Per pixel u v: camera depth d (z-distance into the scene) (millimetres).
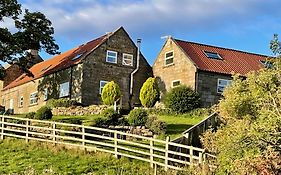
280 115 13945
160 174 21281
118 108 36875
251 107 16797
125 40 44094
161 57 42438
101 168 23000
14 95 54156
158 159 23719
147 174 21734
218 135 18531
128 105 42969
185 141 25234
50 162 23781
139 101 43531
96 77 42125
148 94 37594
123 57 43719
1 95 57812
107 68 42781
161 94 41344
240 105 17078
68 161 24031
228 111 17594
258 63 43094
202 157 20516
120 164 23594
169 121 32312
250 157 13727
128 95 43281
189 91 35531
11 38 40094
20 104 52125
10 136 28453
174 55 40844
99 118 29984
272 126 13648
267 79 15305
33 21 42438
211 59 40562
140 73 44062
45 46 43031
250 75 16312
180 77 39625
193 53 40531
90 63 42125
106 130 25297
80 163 23672
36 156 24875
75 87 42156
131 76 43562
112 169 22812
